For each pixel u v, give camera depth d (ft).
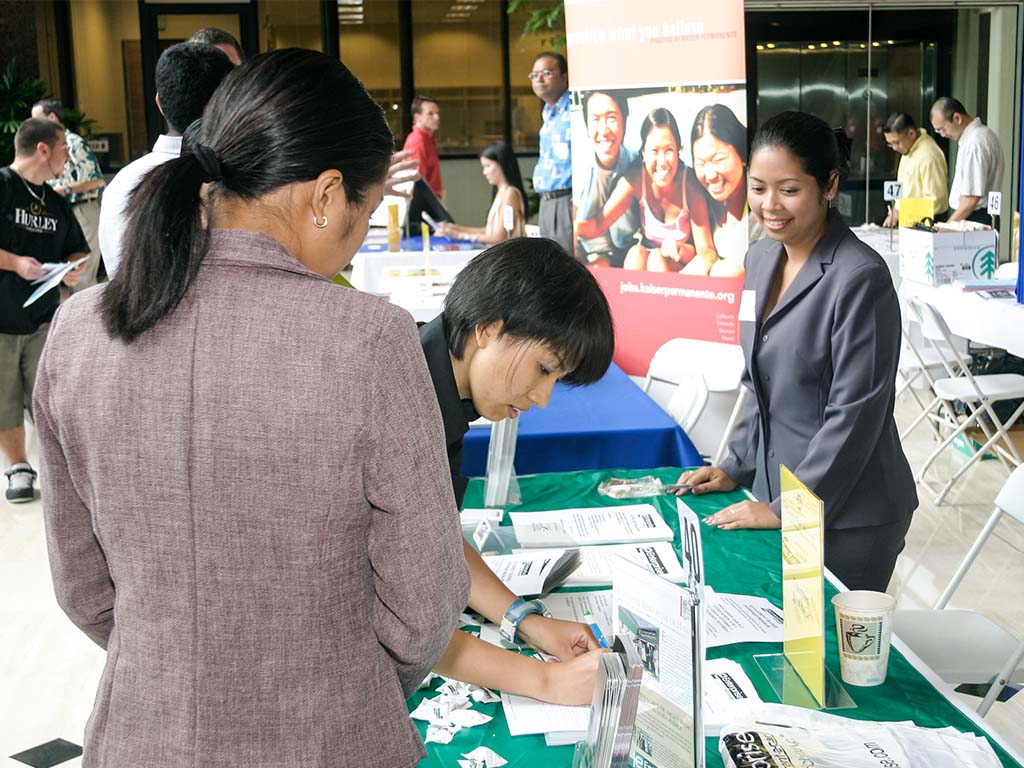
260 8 39.01
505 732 4.67
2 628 11.91
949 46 23.57
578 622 5.35
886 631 4.93
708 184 12.26
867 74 23.76
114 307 3.13
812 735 4.19
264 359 3.08
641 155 12.75
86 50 38.55
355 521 3.13
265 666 3.13
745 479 8.00
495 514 7.38
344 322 3.12
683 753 4.00
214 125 3.30
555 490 8.03
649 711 4.24
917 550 13.50
